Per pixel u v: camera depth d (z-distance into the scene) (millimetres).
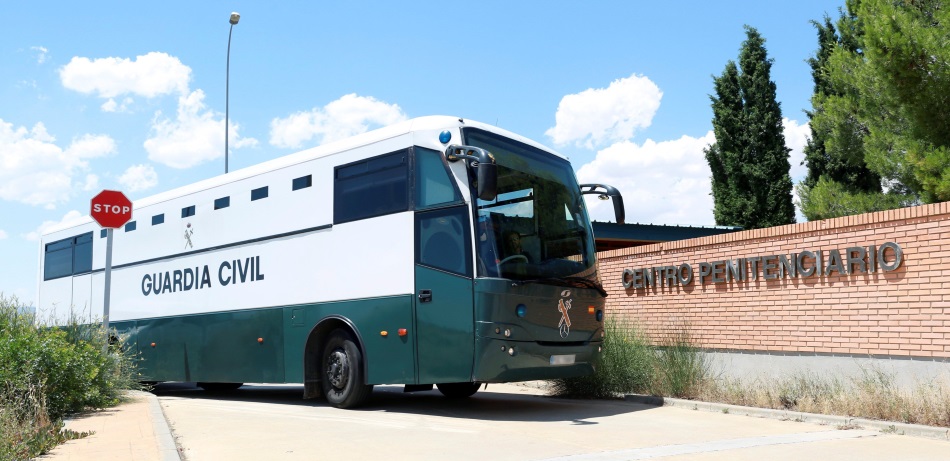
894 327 11258
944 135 13742
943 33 13172
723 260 13977
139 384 14883
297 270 13281
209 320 15062
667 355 13781
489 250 10648
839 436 9344
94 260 18938
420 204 11391
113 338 17328
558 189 11977
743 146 27984
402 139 11789
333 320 12492
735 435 9469
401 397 14664
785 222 27203
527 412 11906
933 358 10742
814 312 12391
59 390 11008
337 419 11188
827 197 17156
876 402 10367
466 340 10609
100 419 10625
